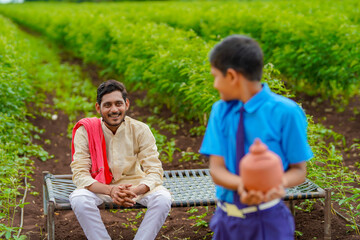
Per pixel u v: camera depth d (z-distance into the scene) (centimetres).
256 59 221
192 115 748
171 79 727
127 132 377
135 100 912
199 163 599
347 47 717
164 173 446
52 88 992
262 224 231
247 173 202
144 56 811
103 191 351
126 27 948
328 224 363
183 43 719
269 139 227
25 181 520
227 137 236
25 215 450
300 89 834
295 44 787
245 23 909
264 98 228
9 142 596
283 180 206
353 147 620
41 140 702
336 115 752
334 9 997
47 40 1814
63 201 367
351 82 734
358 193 440
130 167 378
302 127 230
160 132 729
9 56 760
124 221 446
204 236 407
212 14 1027
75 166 368
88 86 1017
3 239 393
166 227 427
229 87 226
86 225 342
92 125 375
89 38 1197
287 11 972
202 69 586
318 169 455
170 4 1789
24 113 716
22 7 2873
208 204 368
